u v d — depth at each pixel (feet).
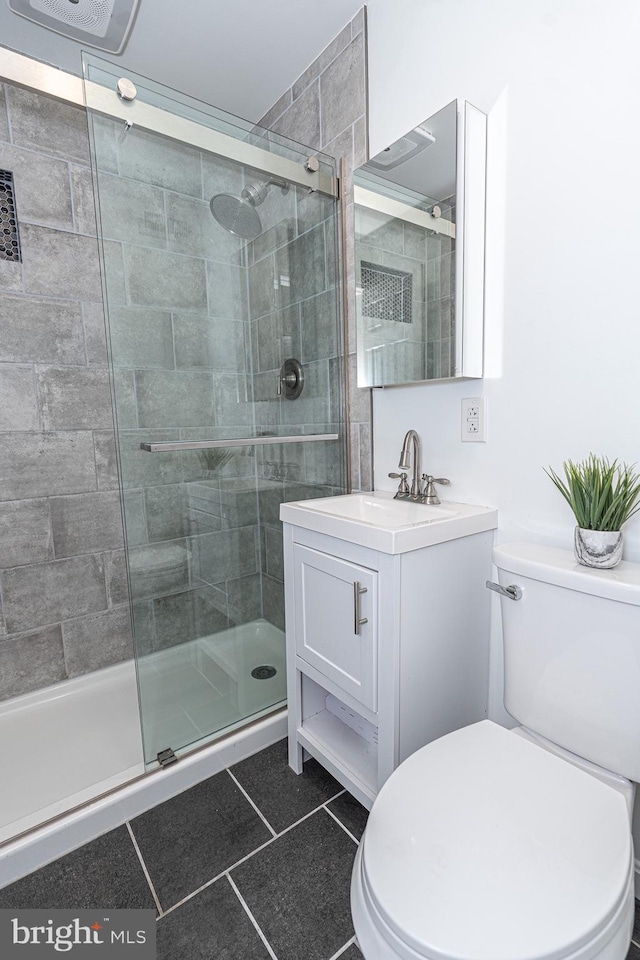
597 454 3.58
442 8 4.28
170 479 5.33
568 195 3.57
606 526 3.20
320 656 4.42
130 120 4.58
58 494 6.04
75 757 5.04
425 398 4.95
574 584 3.10
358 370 5.30
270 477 6.10
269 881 3.66
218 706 5.51
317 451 6.15
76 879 3.71
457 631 4.09
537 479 4.00
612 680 2.98
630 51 3.16
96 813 4.11
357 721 4.42
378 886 2.27
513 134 3.87
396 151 4.54
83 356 6.06
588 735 3.13
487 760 2.99
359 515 4.19
